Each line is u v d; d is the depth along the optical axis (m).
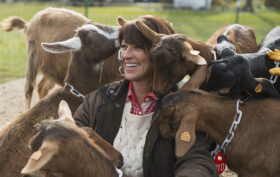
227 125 3.05
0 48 13.87
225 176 4.87
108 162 2.60
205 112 2.94
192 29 15.38
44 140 2.40
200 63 2.84
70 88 4.16
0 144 3.68
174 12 20.22
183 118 2.83
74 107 4.08
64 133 2.46
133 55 2.93
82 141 2.49
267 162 3.00
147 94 3.00
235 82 2.98
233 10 22.14
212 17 18.62
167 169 2.81
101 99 3.09
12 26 6.92
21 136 3.68
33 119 3.81
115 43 4.16
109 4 22.45
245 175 3.13
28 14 18.53
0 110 7.40
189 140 2.67
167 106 2.84
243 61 3.04
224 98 3.07
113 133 2.98
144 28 2.88
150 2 24.84
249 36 4.89
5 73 10.39
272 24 16.11
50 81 6.43
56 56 5.76
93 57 4.18
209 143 3.22
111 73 4.67
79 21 5.93
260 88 2.99
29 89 6.70
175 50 2.91
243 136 3.06
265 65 3.27
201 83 2.99
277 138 2.99
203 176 2.56
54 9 6.46
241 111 3.08
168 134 2.81
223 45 3.43
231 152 3.13
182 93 2.93
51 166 2.37
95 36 4.13
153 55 2.91
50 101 4.00
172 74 2.94
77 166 2.45
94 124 3.08
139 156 2.88
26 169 2.17
